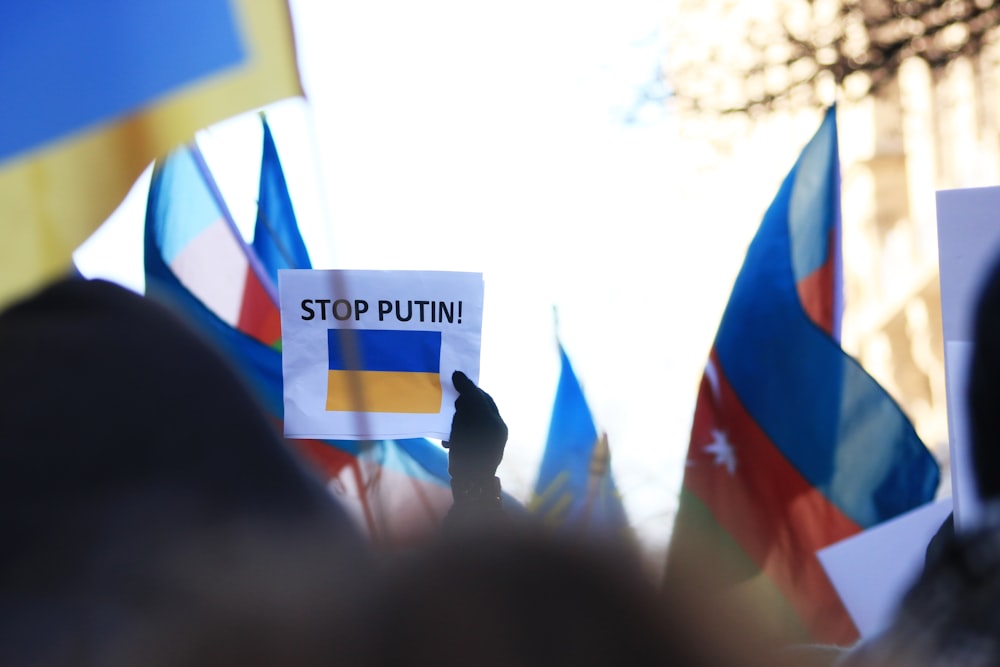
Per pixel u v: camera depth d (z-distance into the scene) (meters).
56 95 2.17
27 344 0.92
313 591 0.80
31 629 0.76
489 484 2.83
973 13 7.89
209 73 2.31
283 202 3.65
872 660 1.34
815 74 7.57
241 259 3.46
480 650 0.74
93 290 1.00
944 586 1.31
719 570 0.84
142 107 2.23
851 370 3.71
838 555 3.29
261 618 0.78
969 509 1.43
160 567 0.80
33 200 2.17
